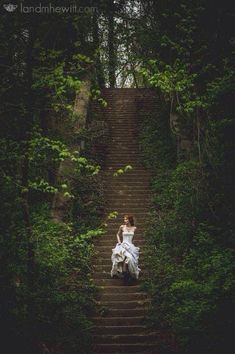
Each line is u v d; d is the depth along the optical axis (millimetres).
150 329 8766
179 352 7703
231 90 8352
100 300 9641
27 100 6859
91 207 12844
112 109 20641
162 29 12211
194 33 10422
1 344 6254
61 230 8055
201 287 7078
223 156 8672
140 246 11469
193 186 9570
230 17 10414
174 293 8820
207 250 8375
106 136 17422
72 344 7820
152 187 14273
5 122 7047
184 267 9266
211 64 9805
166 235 11000
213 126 8844
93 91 7828
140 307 9445
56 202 11688
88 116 17922
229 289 6566
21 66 7020
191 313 7102
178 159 13086
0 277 6320
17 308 6320
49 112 11273
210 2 10516
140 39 13547
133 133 18234
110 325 8961
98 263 10961
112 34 14508
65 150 6824
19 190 6727
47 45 7805
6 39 6973
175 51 10797
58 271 7516
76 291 9352
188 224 10133
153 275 10125
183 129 13367
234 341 6645
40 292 6555
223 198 8836
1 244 6320
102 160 15891
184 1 10578
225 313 6773
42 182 6910
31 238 6465
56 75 6906
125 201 13609
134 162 16016
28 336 6418
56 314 7352
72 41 8289
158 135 17469
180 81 8828
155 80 8750
